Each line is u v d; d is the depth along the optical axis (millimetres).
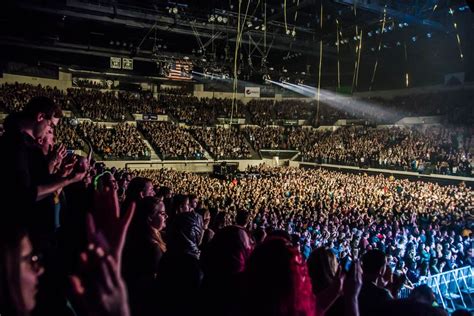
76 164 2938
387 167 42469
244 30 40406
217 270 2650
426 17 34938
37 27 38281
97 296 1450
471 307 12133
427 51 46094
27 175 2547
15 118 2977
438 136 43906
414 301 2455
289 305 1896
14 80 43781
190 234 3486
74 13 35031
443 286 12414
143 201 3719
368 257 3955
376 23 38750
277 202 23000
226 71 45812
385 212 21766
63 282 2131
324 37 44344
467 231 18062
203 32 42906
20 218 1981
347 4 32094
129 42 47156
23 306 1745
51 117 3129
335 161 47969
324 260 3518
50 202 3016
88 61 48094
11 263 1728
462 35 41250
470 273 13641
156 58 44188
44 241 2367
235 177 42125
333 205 22391
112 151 41969
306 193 28516
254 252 2143
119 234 1543
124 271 3383
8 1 31266
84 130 42656
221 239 2734
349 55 49875
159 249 3521
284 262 1981
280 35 45000
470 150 40750
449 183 37156
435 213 22172
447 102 46906
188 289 3018
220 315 2455
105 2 35344
